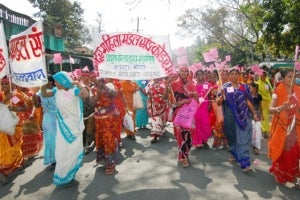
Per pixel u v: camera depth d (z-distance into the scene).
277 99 5.47
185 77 6.70
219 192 5.30
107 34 6.41
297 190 5.37
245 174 6.16
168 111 9.44
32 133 7.34
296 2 17.06
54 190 5.57
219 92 7.18
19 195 5.40
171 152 7.87
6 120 5.92
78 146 5.75
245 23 35.47
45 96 6.44
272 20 17.92
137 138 9.56
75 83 5.72
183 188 5.49
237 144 6.29
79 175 6.28
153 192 5.34
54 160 6.64
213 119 8.31
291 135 5.39
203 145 8.30
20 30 15.45
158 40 6.58
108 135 6.25
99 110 6.30
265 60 30.62
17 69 6.01
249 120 6.29
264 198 5.04
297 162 5.45
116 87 7.81
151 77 6.63
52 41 20.28
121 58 6.47
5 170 5.95
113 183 5.80
